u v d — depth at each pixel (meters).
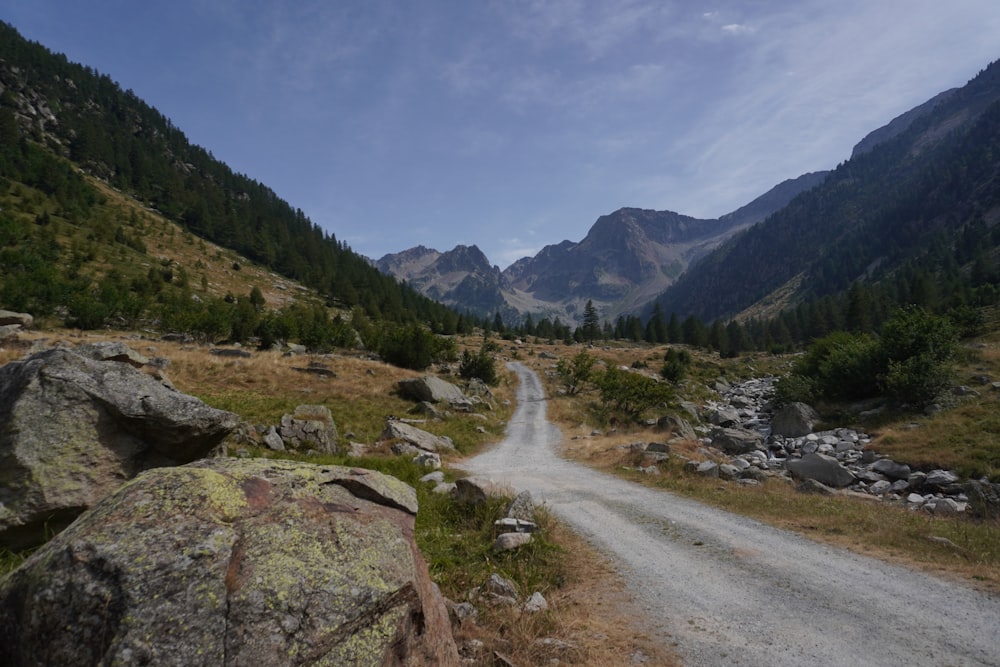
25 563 3.57
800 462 24.61
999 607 7.93
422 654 4.41
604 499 16.75
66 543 3.46
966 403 30.47
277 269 174.38
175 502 3.91
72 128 179.62
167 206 173.25
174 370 33.41
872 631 7.33
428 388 42.03
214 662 3.08
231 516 3.99
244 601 3.36
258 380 36.38
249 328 66.81
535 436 38.53
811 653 6.79
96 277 93.00
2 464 6.63
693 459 24.80
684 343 160.25
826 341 50.19
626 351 123.56
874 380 37.31
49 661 3.03
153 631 3.07
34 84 185.00
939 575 9.34
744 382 83.00
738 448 32.09
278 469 5.05
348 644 3.54
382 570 4.13
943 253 177.62
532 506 13.59
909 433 27.91
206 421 8.30
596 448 30.39
